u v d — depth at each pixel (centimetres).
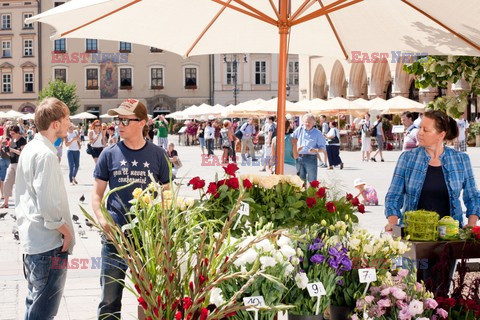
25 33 7162
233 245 331
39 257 457
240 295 357
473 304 425
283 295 381
